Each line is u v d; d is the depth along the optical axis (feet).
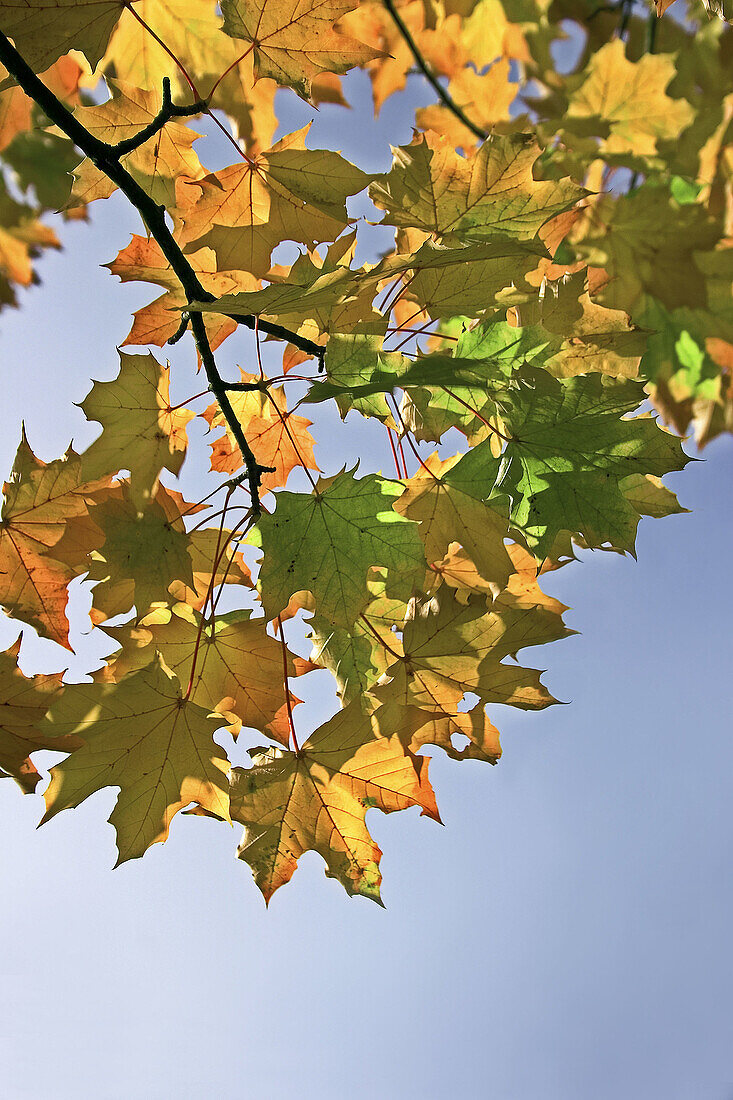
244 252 4.70
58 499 4.55
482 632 4.56
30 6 4.46
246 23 4.50
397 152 4.52
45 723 4.32
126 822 4.42
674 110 5.11
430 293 4.59
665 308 5.46
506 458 4.65
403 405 4.64
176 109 4.54
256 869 4.44
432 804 4.52
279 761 4.43
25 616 4.57
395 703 4.43
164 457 4.54
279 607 4.39
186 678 4.49
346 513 4.42
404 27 5.61
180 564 4.45
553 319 4.76
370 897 4.48
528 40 5.80
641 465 4.61
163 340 4.93
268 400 4.98
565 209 4.55
